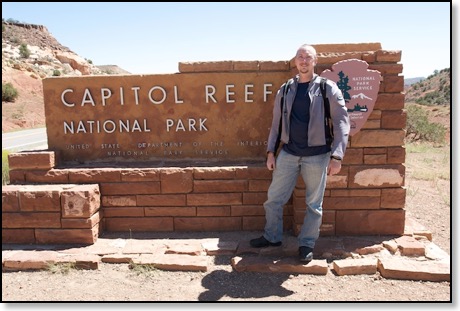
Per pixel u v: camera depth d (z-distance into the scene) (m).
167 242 4.95
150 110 5.64
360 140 4.85
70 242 4.96
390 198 4.95
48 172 5.29
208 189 5.25
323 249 4.62
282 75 5.48
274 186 4.42
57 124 5.70
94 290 3.95
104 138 5.71
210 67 5.52
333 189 4.97
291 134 4.15
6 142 22.72
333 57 4.73
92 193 4.96
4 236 5.00
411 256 4.51
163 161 5.71
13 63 55.22
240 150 5.64
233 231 5.31
